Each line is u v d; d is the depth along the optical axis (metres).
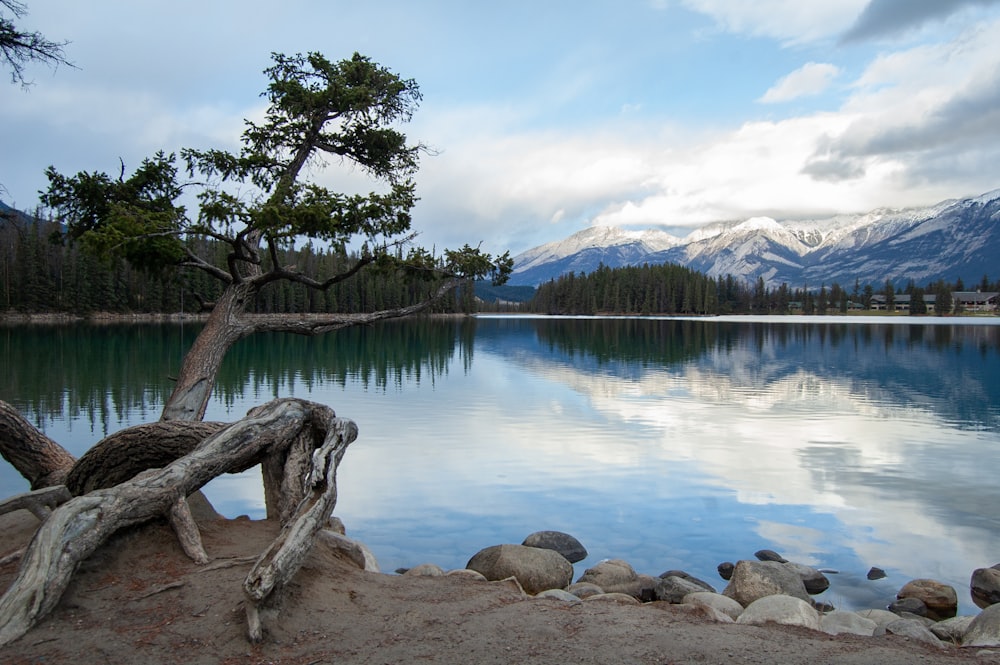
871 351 47.00
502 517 10.74
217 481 12.50
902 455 15.14
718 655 4.50
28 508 6.34
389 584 5.86
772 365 36.69
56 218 9.65
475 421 18.86
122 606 4.80
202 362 8.83
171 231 8.34
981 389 26.89
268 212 8.08
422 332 74.94
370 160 10.90
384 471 13.41
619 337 65.38
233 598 4.89
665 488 12.43
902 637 5.20
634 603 6.55
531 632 4.83
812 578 8.39
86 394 22.62
